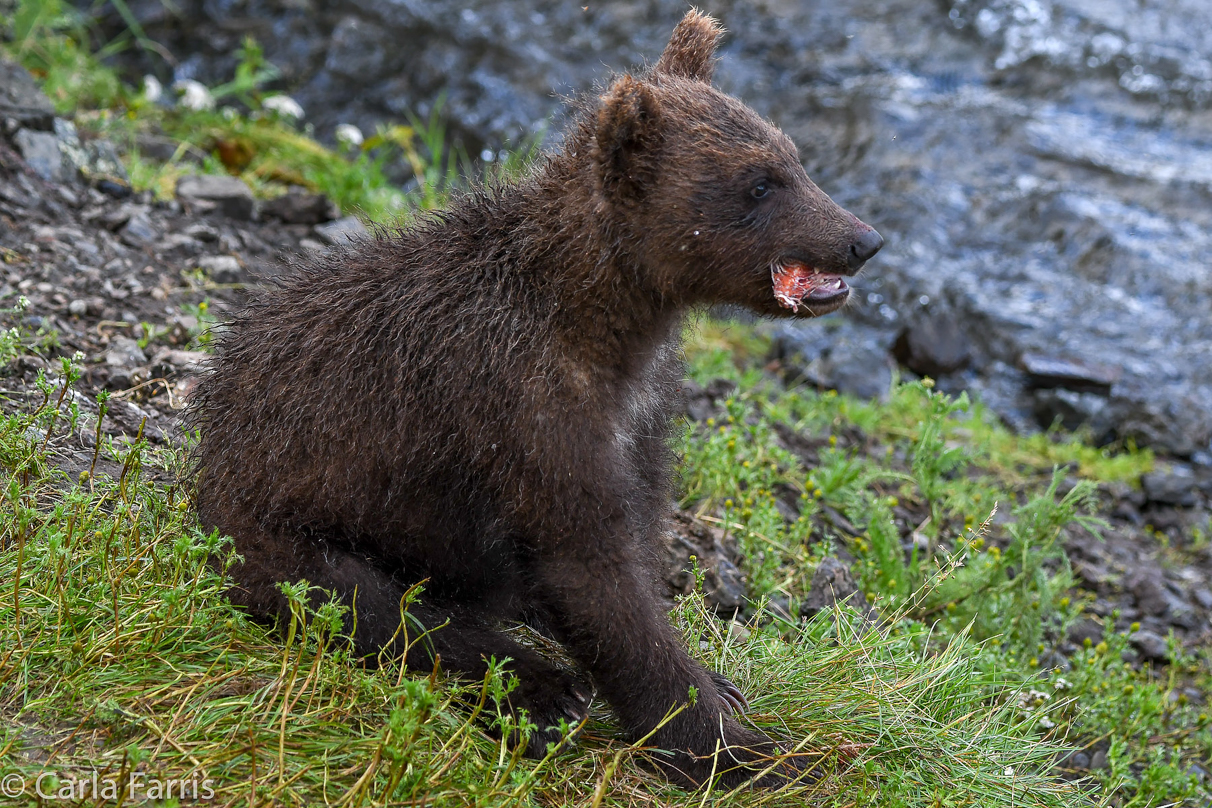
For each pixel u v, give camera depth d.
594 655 7.50
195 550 6.99
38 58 18.58
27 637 6.88
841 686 8.47
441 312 7.66
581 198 7.67
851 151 22.78
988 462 15.45
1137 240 20.89
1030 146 23.12
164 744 6.43
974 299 19.47
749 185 7.68
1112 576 13.25
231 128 18.02
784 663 8.68
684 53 8.57
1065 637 11.45
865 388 16.88
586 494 7.42
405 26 24.84
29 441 8.47
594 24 25.80
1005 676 9.82
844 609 9.37
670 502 8.93
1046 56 25.88
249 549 7.73
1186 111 24.45
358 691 7.03
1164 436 16.70
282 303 8.23
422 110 22.80
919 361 17.86
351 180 17.25
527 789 6.61
